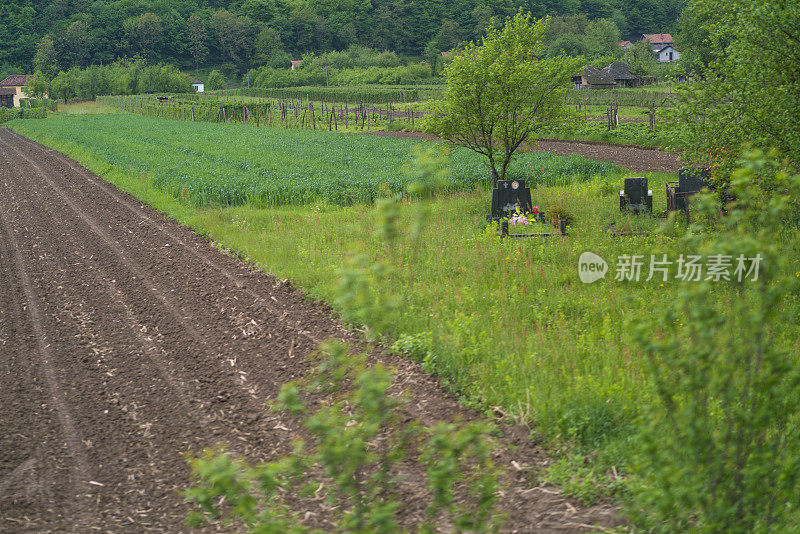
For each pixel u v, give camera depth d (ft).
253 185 75.77
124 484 21.49
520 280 39.88
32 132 175.11
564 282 40.06
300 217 63.00
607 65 317.42
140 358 31.81
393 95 300.20
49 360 31.76
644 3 650.84
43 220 64.23
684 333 14.65
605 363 27.37
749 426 14.11
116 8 619.67
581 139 128.26
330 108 245.45
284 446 23.13
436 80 388.37
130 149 122.42
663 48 495.82
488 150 69.31
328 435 13.93
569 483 19.79
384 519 12.91
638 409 22.91
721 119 43.45
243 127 188.85
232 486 13.20
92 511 20.04
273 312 37.09
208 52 614.75
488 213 60.85
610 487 19.43
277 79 465.88
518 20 65.67
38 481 21.67
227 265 47.55
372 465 21.13
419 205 15.93
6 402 27.32
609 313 34.17
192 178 79.77
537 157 93.66
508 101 65.82
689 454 15.40
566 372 27.12
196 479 21.38
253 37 626.23
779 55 40.63
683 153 47.01
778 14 38.52
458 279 40.86
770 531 15.28
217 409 26.27
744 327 14.74
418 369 28.66
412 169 15.92
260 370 29.68
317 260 46.26
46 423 25.61
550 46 406.21
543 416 23.44
